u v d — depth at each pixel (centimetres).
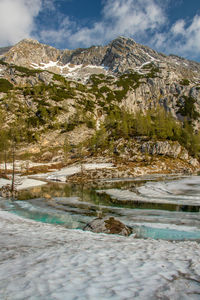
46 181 5656
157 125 12331
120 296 460
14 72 18112
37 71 18900
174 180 5222
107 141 10531
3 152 8550
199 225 1748
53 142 11100
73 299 440
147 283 537
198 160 10219
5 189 3472
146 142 9275
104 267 660
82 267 653
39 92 15325
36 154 10044
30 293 462
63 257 759
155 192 3412
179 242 1299
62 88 16900
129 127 11938
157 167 7662
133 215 2116
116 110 15288
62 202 2805
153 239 1384
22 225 1546
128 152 9150
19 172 7294
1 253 791
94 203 2723
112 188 4162
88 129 12469
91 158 8956
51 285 509
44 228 1496
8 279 539
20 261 699
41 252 820
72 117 13262
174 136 10844
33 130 11506
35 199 3033
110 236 1402
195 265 707
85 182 5419
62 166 8694
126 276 585
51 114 13012
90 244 1029
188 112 17525
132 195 3231
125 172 6725
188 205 2488
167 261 750
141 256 818
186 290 500
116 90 19850
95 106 15712
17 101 13550
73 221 1933
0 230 1283
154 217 2020
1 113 11688
